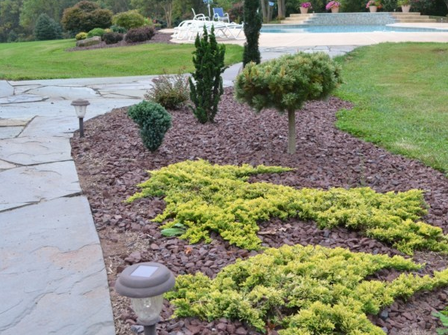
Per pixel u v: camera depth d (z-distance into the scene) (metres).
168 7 38.97
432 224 3.91
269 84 5.17
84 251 3.32
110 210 4.08
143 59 15.95
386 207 4.05
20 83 11.19
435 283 2.96
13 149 5.76
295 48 15.72
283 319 2.57
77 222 3.78
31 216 3.91
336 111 8.12
